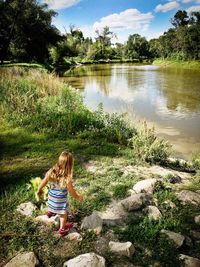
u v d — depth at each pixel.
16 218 5.11
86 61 108.31
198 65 72.44
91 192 6.13
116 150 8.72
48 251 4.33
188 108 19.89
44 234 4.70
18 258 4.10
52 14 54.91
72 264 3.94
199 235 4.77
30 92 14.12
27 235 4.64
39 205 5.59
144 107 20.42
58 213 4.56
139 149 8.33
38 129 10.42
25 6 48.25
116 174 7.00
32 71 21.72
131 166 7.66
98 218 4.94
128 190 6.18
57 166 4.48
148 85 33.75
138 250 4.34
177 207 5.53
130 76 46.66
